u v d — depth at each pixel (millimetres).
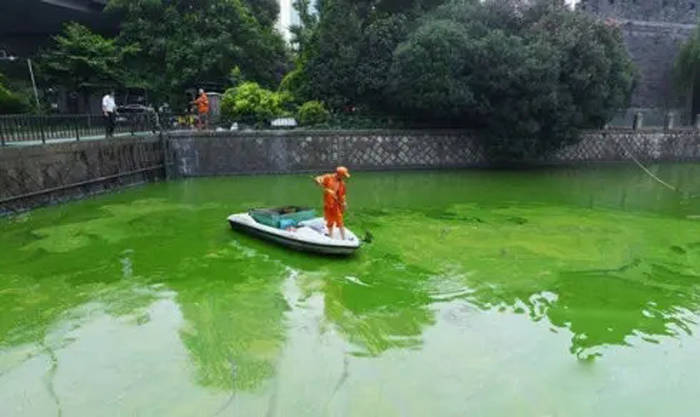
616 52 16328
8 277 6172
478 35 15484
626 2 25422
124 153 12180
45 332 4832
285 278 6230
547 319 5176
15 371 4168
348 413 3617
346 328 4945
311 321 5098
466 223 9164
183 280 6148
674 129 19672
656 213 10336
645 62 23172
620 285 6125
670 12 25766
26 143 9609
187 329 4910
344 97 17016
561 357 4441
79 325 4973
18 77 18547
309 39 18766
